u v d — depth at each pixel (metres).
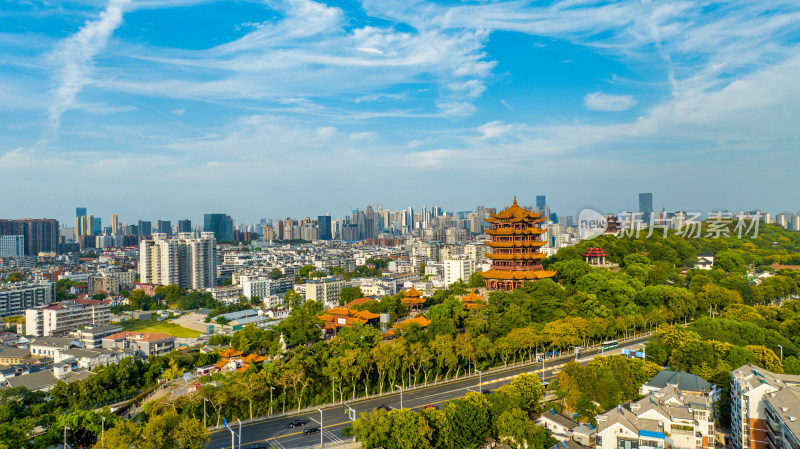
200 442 163.50
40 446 173.75
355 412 183.38
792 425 134.75
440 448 170.12
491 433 177.12
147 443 155.25
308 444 174.25
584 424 177.88
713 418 175.75
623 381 191.50
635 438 154.75
